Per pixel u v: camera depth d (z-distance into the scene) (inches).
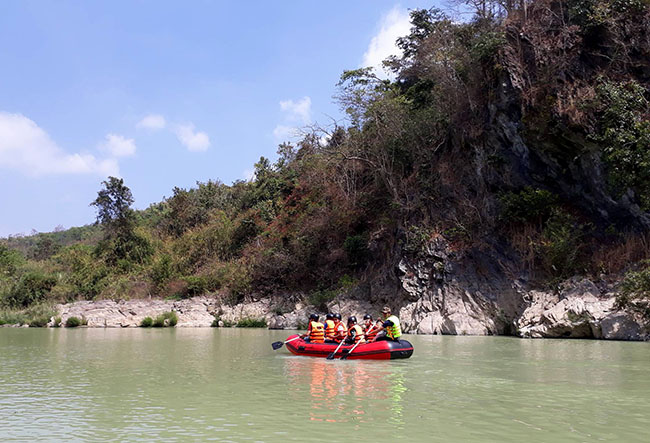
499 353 505.7
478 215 863.1
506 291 755.4
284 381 359.9
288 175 1503.4
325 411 265.0
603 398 294.2
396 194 997.2
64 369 434.6
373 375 382.3
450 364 435.2
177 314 1137.4
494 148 869.2
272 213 1421.0
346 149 1160.2
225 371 412.8
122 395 314.5
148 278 1370.6
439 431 225.8
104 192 1569.9
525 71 816.9
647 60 750.5
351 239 1053.2
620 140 684.7
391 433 222.7
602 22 765.9
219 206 1772.9
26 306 1397.6
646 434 221.5
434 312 793.6
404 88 1289.4
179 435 222.4
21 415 263.1
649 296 586.2
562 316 650.2
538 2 836.0
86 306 1225.4
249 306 1104.8
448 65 989.8
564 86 774.5
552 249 730.8
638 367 405.7
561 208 780.0
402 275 872.3
